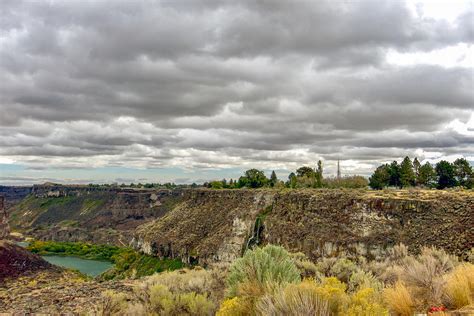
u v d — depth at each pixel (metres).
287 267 8.94
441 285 6.42
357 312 4.94
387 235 49.25
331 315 5.05
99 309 10.80
